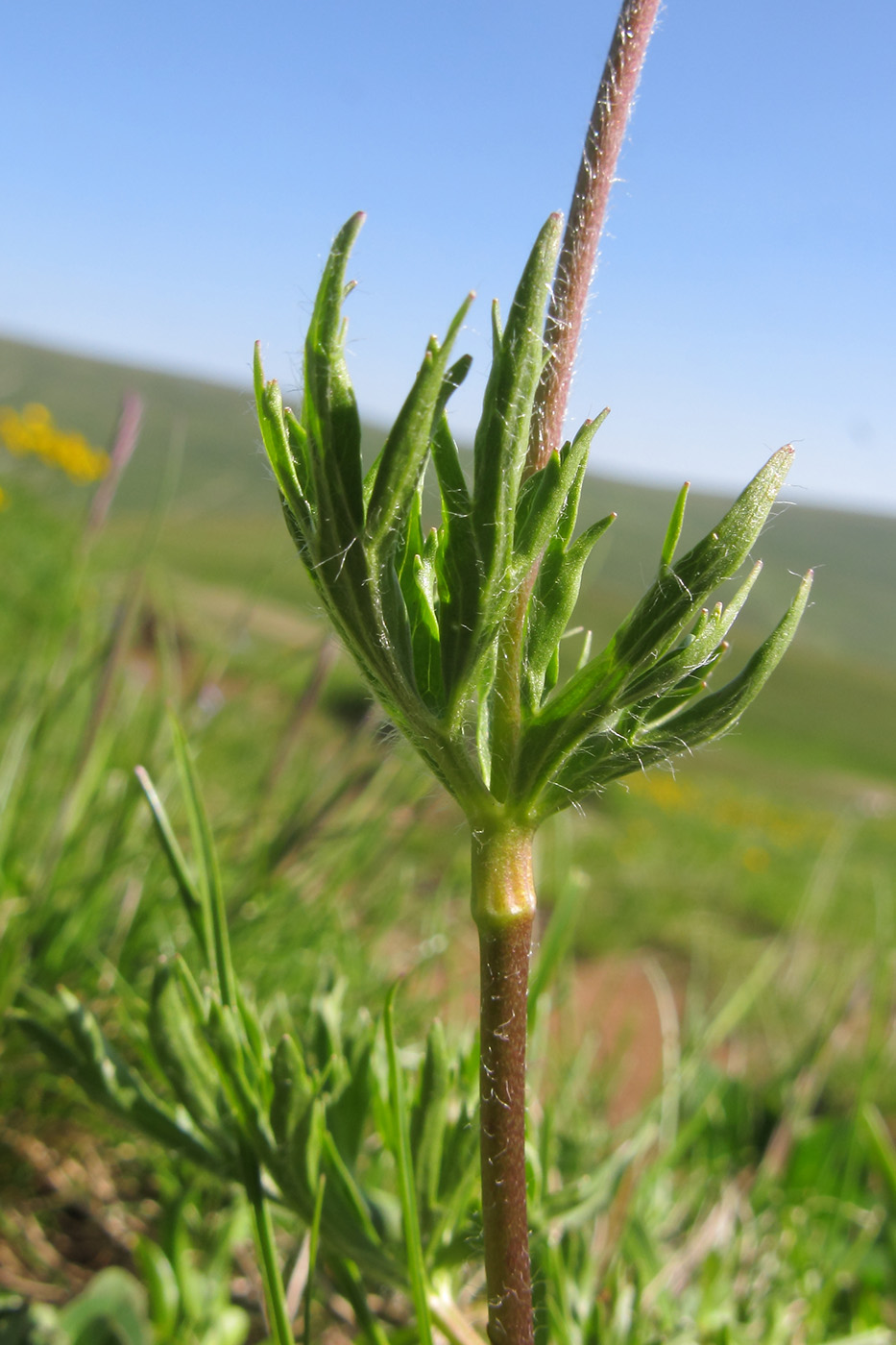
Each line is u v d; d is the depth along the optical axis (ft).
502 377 0.27
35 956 0.72
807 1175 0.88
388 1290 0.61
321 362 0.27
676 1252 0.75
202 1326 0.60
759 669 0.30
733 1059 1.05
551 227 0.27
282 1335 0.36
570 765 0.30
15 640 1.18
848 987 0.98
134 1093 0.42
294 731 0.95
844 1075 1.56
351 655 0.30
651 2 0.30
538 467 0.30
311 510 0.29
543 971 0.55
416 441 0.27
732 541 0.29
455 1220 0.41
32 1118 0.71
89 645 0.98
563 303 0.30
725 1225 0.77
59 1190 0.72
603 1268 0.66
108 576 1.22
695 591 0.29
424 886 1.16
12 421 3.41
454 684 0.29
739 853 4.60
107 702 0.80
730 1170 0.90
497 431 0.27
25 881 0.79
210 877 0.43
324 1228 0.39
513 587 0.29
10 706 0.93
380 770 0.89
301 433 0.30
